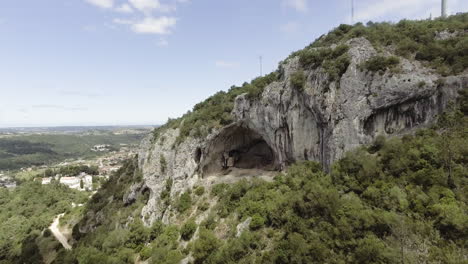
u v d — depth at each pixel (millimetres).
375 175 25859
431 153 23484
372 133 31391
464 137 23594
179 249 35281
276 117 41875
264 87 45062
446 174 21625
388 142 28047
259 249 26250
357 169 27703
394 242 19094
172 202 46094
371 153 29250
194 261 30609
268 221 29203
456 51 29000
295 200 27828
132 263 37594
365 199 24094
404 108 29688
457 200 19656
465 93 25875
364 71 32219
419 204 20359
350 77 32812
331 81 34281
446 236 18016
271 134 43906
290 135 40188
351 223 22109
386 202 22094
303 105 37969
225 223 34562
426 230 18594
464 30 31906
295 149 39688
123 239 41719
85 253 41875
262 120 44531
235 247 27078
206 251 30281
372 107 30969
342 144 32031
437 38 33031
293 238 23172
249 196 36438
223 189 43344
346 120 32219
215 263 27625
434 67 29391
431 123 27719
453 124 25125
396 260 17656
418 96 28469
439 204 19344
